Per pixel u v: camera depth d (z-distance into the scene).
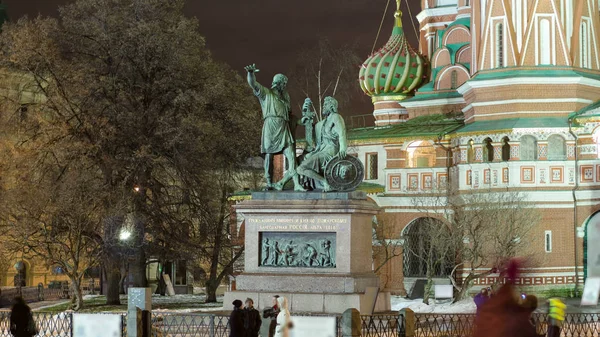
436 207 74.69
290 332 28.28
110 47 61.84
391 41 94.12
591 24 75.88
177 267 85.50
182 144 60.72
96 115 60.66
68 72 60.84
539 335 21.16
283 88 37.84
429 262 66.06
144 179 60.59
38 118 60.62
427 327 37.16
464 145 74.50
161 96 62.31
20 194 56.62
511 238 66.12
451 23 89.06
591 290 32.47
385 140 80.94
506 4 74.44
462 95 83.75
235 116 64.31
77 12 62.75
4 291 73.12
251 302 31.06
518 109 73.00
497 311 20.05
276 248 36.69
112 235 59.50
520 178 71.38
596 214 70.75
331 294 35.19
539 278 69.69
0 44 63.97
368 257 37.22
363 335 31.92
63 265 56.72
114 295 63.22
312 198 36.38
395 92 92.38
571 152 71.50
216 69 64.75
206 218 62.88
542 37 73.62
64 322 37.78
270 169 37.50
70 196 56.69
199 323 36.09
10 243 56.81
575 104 72.69
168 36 62.66
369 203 37.00
